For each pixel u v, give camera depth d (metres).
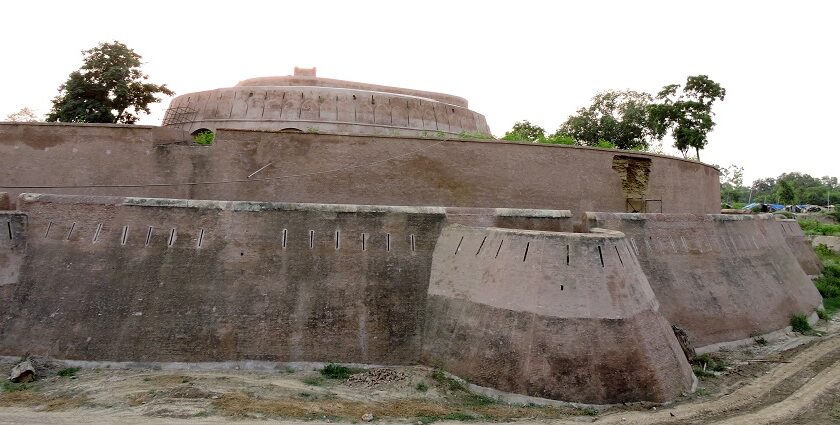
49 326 13.52
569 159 19.42
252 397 11.68
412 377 13.27
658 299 16.53
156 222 15.01
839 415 12.10
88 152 16.33
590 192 19.67
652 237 17.73
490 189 18.30
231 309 14.05
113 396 11.43
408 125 22.39
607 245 13.26
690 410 11.99
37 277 14.16
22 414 10.55
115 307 13.80
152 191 16.42
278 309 14.24
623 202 20.34
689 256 18.12
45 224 14.85
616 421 11.22
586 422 11.12
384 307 14.71
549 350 12.24
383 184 17.47
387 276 15.16
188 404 11.12
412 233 15.91
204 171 16.67
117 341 13.41
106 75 22.98
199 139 18.47
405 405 11.80
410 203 17.58
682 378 13.02
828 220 62.78
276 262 14.84
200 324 13.78
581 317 12.44
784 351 16.88
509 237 13.97
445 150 18.02
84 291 14.00
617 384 12.05
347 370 13.76
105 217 15.00
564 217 17.25
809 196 94.38
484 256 14.38
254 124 20.97
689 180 23.41
